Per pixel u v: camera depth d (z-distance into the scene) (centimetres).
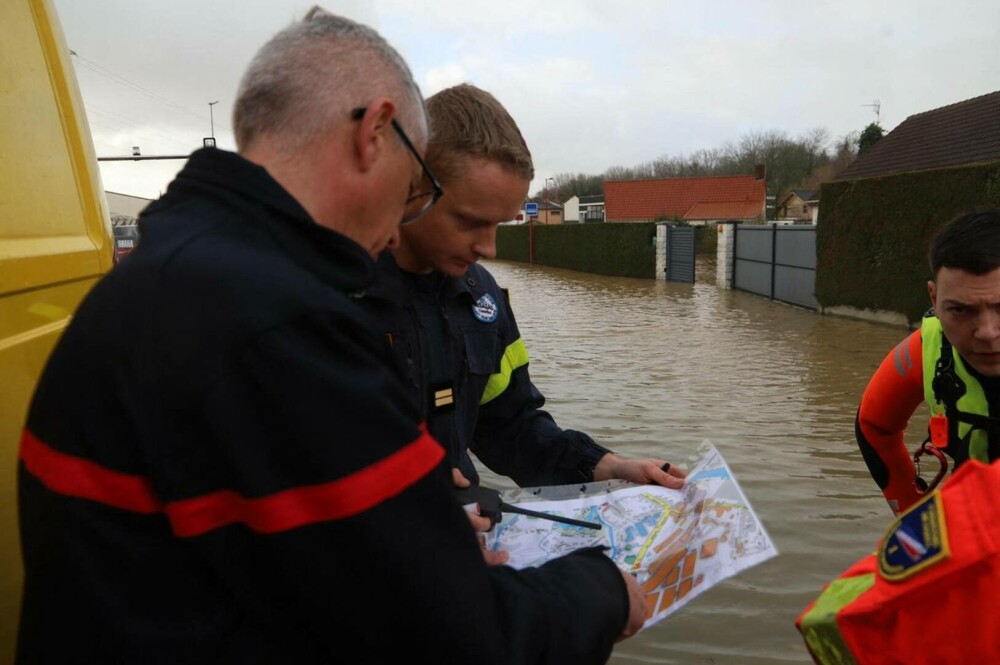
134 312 94
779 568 379
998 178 1032
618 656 309
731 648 313
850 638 113
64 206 193
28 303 167
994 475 105
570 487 186
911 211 1198
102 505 94
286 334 92
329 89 108
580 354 1017
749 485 495
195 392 91
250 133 111
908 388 209
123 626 92
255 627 98
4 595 144
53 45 199
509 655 100
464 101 155
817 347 1063
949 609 102
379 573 93
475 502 167
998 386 184
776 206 5356
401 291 165
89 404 94
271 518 91
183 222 101
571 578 119
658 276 2427
